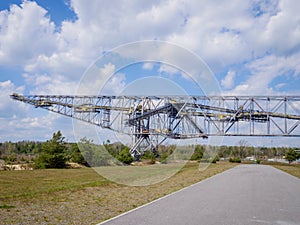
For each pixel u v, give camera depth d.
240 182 15.86
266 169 30.92
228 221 6.30
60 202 8.64
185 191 11.61
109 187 12.41
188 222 6.12
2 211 7.09
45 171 21.08
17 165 26.44
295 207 8.12
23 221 6.13
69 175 17.94
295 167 37.03
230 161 54.97
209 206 8.12
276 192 11.52
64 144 26.45
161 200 9.17
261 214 7.10
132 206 8.14
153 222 6.07
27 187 12.10
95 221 6.19
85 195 10.12
